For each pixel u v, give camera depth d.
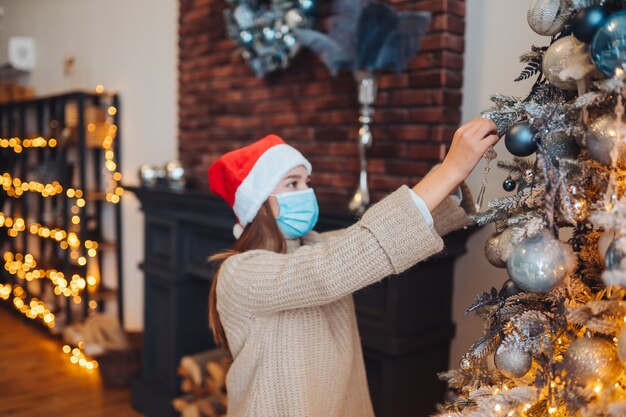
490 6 1.90
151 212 3.14
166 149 3.52
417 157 2.03
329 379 1.25
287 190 1.34
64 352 4.05
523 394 0.80
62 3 4.65
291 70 2.53
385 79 2.12
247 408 1.21
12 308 5.05
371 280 0.98
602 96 0.74
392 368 1.95
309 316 1.24
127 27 3.81
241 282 1.17
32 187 4.56
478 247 1.97
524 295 0.90
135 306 3.93
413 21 1.85
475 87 1.96
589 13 0.73
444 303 2.04
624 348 0.68
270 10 2.48
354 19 1.97
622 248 0.67
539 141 0.83
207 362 2.84
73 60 4.53
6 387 3.43
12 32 5.57
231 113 2.89
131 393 3.34
